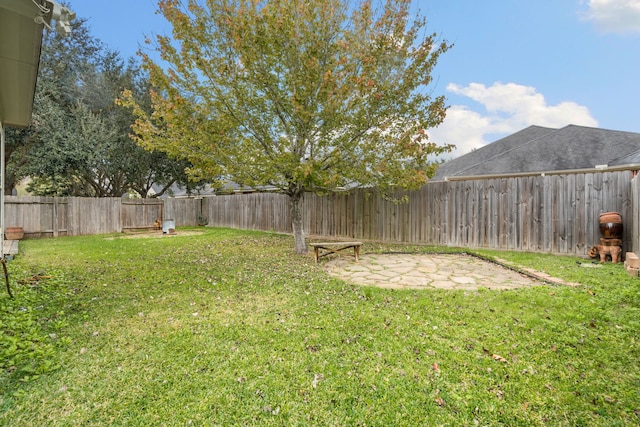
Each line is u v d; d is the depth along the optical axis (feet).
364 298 13.37
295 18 20.77
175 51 21.07
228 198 49.47
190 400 6.81
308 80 20.25
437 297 13.17
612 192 21.08
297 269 19.29
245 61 19.98
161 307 12.44
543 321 10.42
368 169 24.16
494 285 15.19
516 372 7.73
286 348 8.96
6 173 49.32
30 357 8.37
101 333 10.01
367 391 7.08
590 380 7.39
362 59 21.04
